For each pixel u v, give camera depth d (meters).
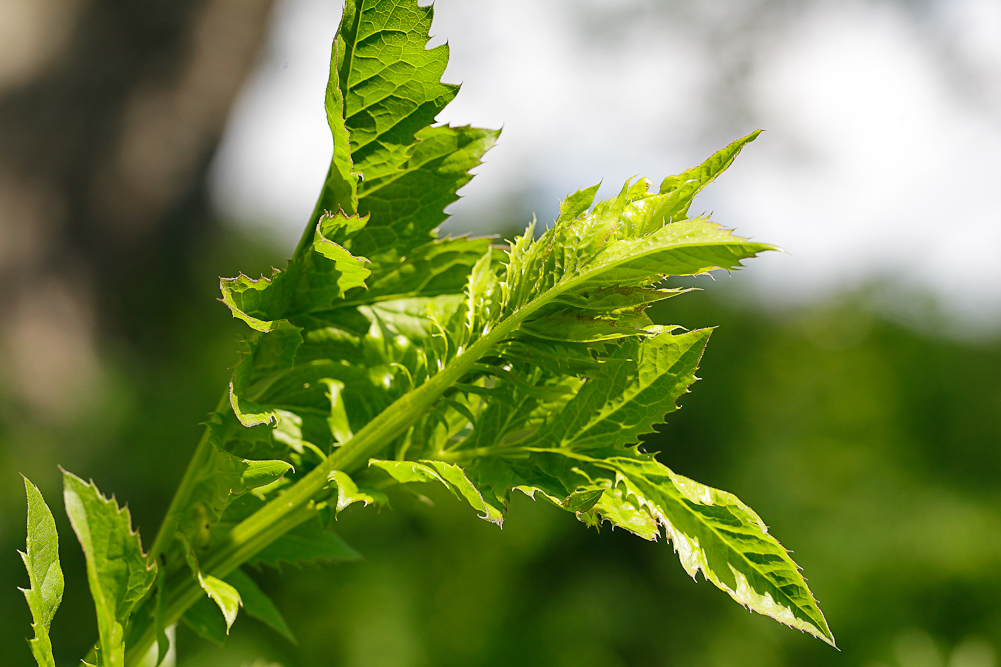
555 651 4.45
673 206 0.55
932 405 7.03
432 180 0.65
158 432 4.34
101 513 0.54
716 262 0.50
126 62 5.44
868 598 4.92
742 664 4.66
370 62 0.60
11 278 4.85
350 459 0.59
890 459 6.28
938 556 5.11
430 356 0.61
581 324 0.56
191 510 0.60
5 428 4.05
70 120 5.19
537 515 4.77
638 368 0.60
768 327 6.80
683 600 4.93
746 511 0.57
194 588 0.61
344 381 0.65
